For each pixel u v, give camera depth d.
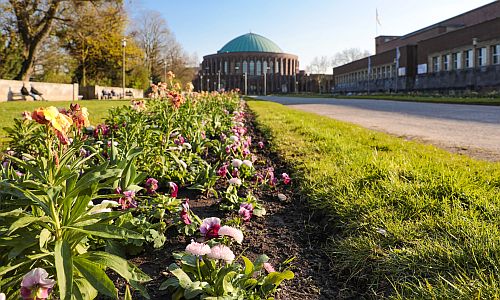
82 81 43.59
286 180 3.83
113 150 3.01
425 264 2.09
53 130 1.88
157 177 3.79
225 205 3.18
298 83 94.94
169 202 2.80
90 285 1.70
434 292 1.82
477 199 2.99
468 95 29.98
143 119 5.78
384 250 2.32
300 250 2.53
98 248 2.31
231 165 4.09
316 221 3.06
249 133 8.88
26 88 27.62
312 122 10.35
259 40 108.31
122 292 1.98
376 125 10.57
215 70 103.94
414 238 2.41
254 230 2.83
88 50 42.03
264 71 101.88
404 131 8.92
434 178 3.52
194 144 5.14
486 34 33.47
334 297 2.02
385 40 74.38
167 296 1.95
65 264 1.50
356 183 3.58
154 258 2.35
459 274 1.95
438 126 9.99
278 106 20.92
